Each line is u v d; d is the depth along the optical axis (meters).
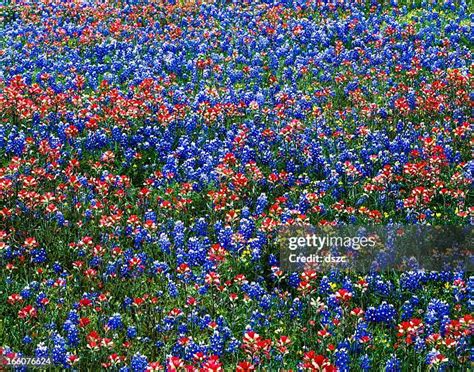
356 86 19.89
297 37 25.45
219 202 13.74
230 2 30.72
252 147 16.39
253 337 9.15
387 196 13.98
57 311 10.74
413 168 14.04
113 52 24.31
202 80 21.06
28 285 11.12
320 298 11.35
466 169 14.74
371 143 16.33
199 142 16.72
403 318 10.72
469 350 9.76
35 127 17.02
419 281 11.39
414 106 18.45
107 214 13.62
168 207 13.54
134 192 14.74
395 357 9.67
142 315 10.76
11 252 12.09
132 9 28.98
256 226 13.18
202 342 9.94
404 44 23.83
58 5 29.62
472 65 20.92
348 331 10.30
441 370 9.43
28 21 28.19
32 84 19.58
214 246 11.76
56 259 12.27
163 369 9.45
